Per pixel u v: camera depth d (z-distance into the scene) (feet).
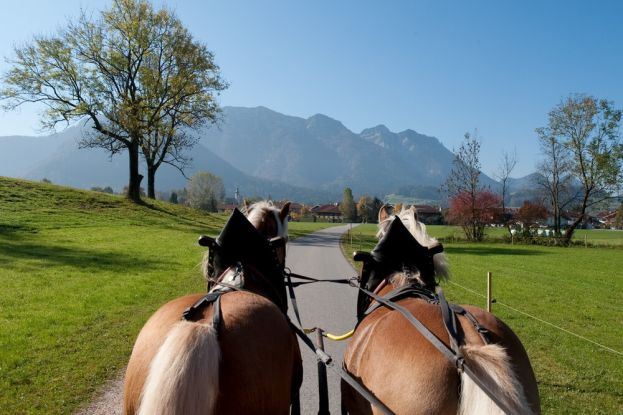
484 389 8.54
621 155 170.09
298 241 137.49
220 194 430.20
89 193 150.92
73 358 27.20
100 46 130.21
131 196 151.43
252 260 14.57
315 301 45.85
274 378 9.99
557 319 44.60
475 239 176.14
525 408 8.61
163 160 167.02
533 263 100.12
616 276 81.71
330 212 517.14
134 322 36.06
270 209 18.07
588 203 182.19
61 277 52.90
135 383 9.70
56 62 125.90
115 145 140.67
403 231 15.06
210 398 8.41
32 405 20.62
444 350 9.45
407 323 10.75
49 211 115.44
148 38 133.59
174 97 139.95
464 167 174.91
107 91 130.93
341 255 98.17
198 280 56.39
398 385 9.68
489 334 10.25
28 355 27.43
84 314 38.04
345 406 13.28
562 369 28.40
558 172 185.26
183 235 107.14
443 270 15.75
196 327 9.10
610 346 35.14
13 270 55.11
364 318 13.84
